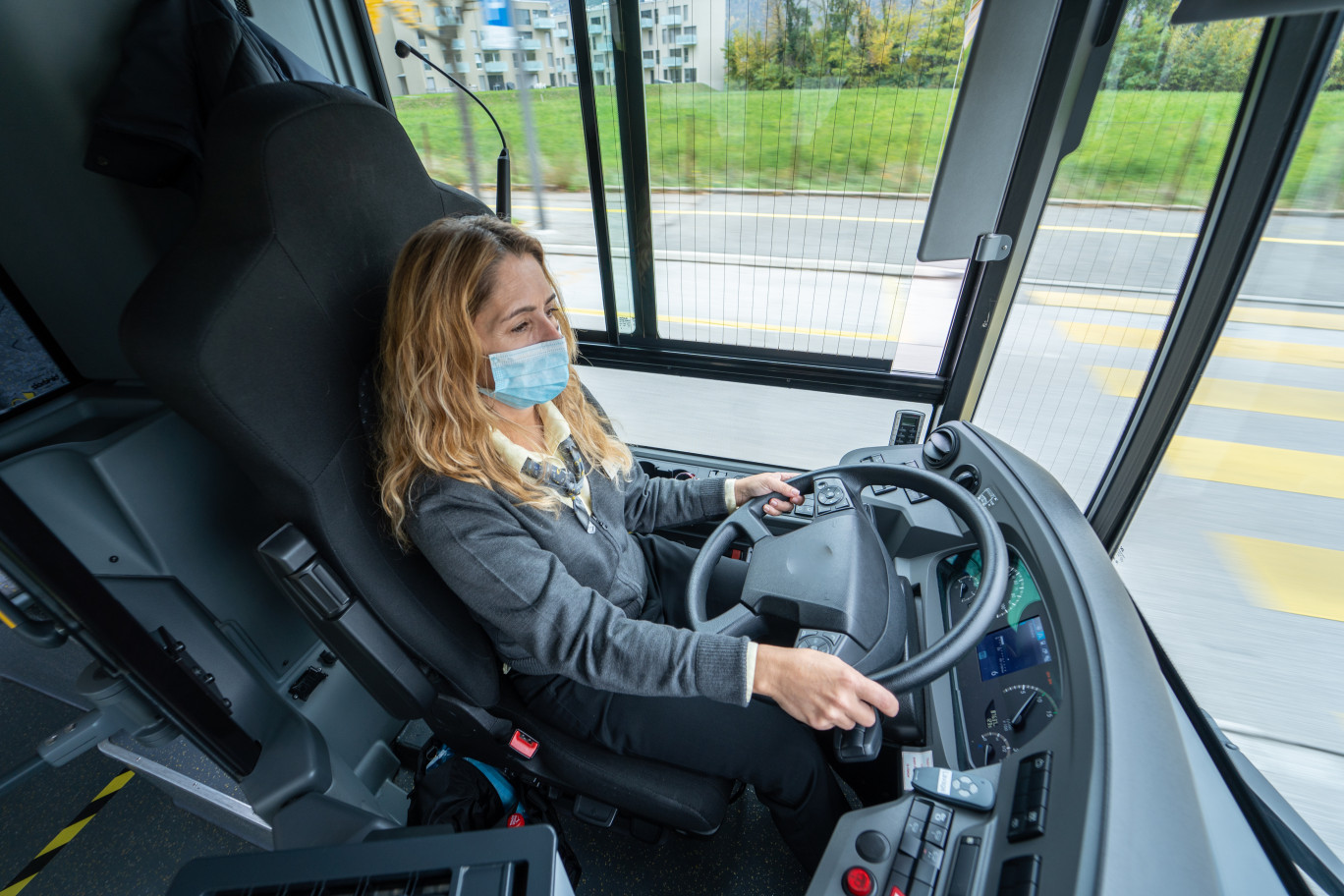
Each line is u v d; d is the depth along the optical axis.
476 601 0.96
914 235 1.76
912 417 1.92
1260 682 1.30
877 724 0.87
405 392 0.92
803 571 1.08
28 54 1.00
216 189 0.81
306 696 1.37
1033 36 1.14
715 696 0.91
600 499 1.24
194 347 0.73
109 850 1.49
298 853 0.72
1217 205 1.30
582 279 2.20
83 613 0.83
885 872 0.80
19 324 1.13
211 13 1.20
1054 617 0.93
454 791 1.18
